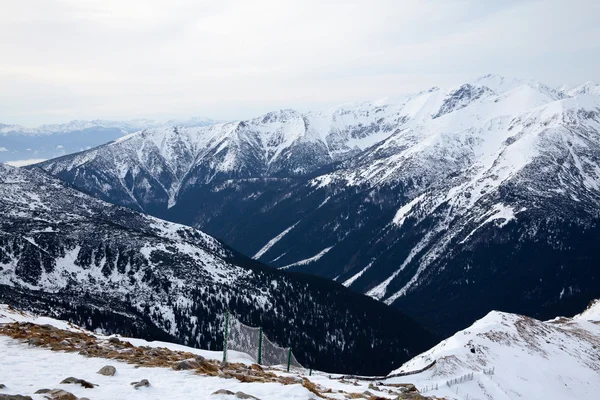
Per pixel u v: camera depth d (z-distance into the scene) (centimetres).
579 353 11462
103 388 2258
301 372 6128
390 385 4500
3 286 14625
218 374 2753
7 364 2634
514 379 8819
